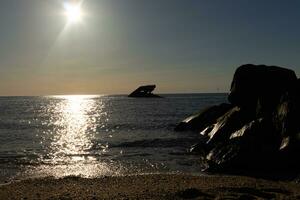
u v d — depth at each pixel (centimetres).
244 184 1830
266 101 3095
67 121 7062
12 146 3506
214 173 2222
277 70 3450
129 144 3541
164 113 8569
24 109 12650
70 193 1688
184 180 1975
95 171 2339
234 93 3534
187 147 3244
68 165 2542
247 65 3616
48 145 3578
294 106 2308
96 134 4584
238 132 2609
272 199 1466
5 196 1644
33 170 2384
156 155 2883
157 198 1516
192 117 4616
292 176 1997
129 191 1700
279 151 2198
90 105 16650
